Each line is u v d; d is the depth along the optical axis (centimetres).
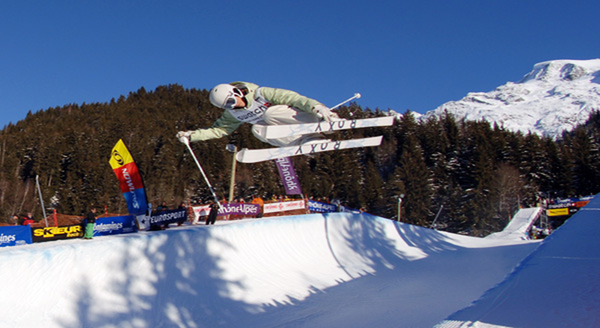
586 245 534
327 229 1719
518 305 306
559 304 303
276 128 570
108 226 1170
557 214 3166
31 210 3972
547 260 456
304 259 1459
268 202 1956
